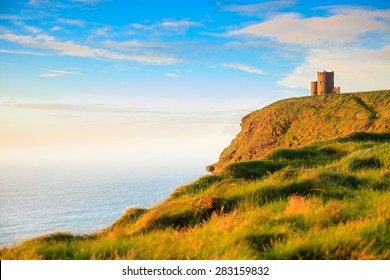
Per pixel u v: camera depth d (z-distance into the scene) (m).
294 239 7.42
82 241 10.65
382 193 12.04
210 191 14.28
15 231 133.50
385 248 6.85
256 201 12.30
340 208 9.41
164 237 8.75
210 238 7.96
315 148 26.52
